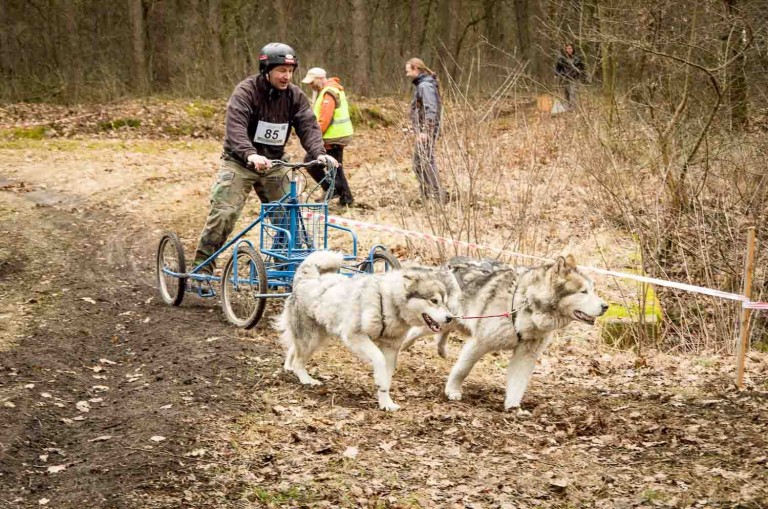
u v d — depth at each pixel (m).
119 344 7.11
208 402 5.77
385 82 27.97
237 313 7.82
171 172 15.67
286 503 4.50
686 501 4.71
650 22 10.54
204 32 26.20
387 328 5.88
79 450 4.97
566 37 12.41
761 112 10.95
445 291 5.79
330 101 11.34
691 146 10.27
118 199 13.27
